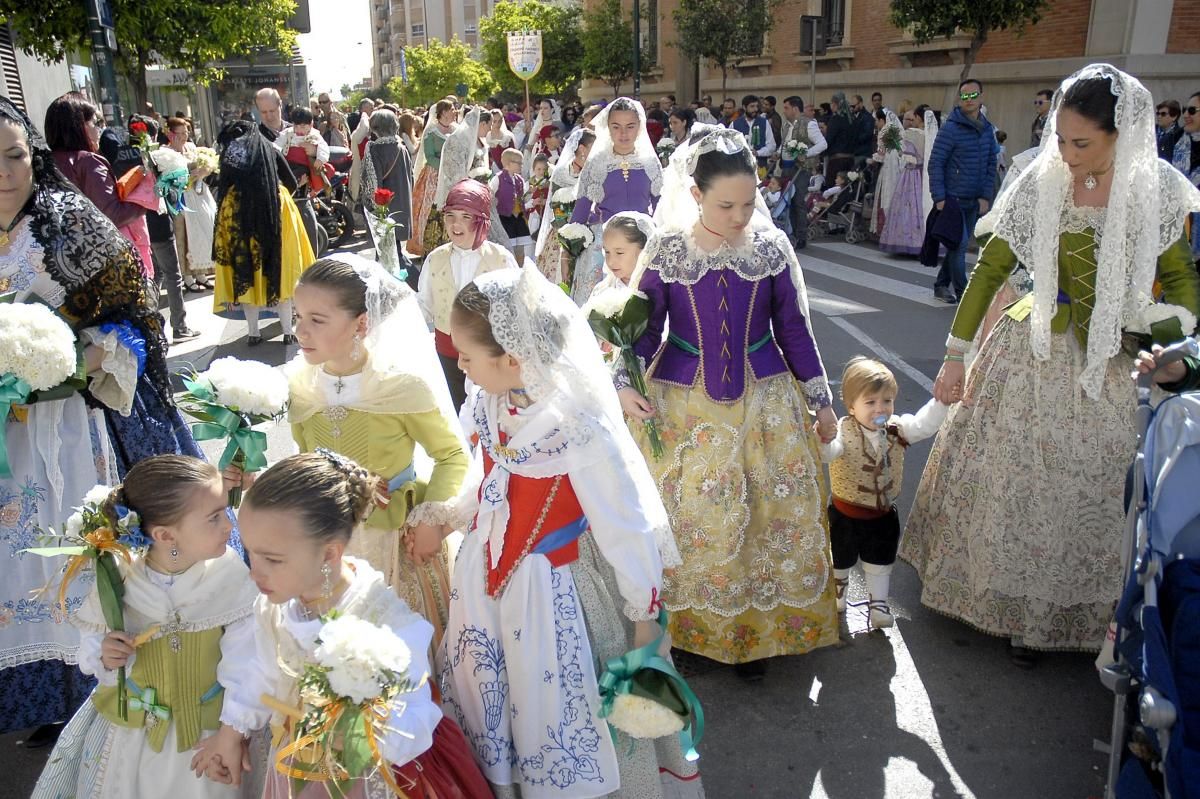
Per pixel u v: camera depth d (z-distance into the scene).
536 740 2.31
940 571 3.60
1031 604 3.33
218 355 7.73
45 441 2.90
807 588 3.32
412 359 2.79
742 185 3.04
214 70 17.31
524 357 2.14
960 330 3.42
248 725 2.22
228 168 7.59
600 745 2.32
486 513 2.37
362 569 2.30
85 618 2.36
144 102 14.51
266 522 2.06
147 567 2.33
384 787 2.06
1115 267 3.04
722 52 20.28
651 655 2.21
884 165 12.51
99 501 2.33
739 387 3.25
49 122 6.11
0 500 2.90
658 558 2.29
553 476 2.29
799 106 13.33
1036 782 2.91
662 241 3.28
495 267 5.18
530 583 2.31
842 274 10.75
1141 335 2.88
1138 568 2.45
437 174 10.56
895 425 3.63
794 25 22.03
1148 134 2.98
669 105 22.88
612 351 3.78
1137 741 2.45
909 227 11.68
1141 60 14.16
